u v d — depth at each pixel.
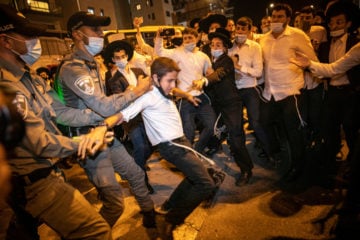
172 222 2.41
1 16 1.57
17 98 1.42
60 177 1.75
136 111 2.20
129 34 9.65
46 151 1.52
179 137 2.37
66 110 2.03
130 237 2.55
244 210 2.73
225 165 3.97
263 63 3.54
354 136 3.24
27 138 1.45
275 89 3.31
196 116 3.78
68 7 23.23
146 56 5.33
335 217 2.43
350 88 3.09
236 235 2.38
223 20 4.69
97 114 2.08
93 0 24.83
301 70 3.22
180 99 3.63
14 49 1.66
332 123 3.38
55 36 15.02
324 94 3.50
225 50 3.30
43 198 1.55
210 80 3.01
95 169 2.04
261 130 3.64
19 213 1.56
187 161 2.28
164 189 3.46
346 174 3.16
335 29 3.11
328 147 3.48
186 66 3.69
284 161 3.83
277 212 2.62
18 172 1.48
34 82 1.75
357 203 2.15
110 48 3.42
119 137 3.73
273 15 3.17
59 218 1.59
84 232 1.64
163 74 2.21
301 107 3.21
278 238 2.26
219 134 3.96
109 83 3.47
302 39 3.15
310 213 2.54
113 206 2.11
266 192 3.04
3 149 0.67
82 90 1.92
